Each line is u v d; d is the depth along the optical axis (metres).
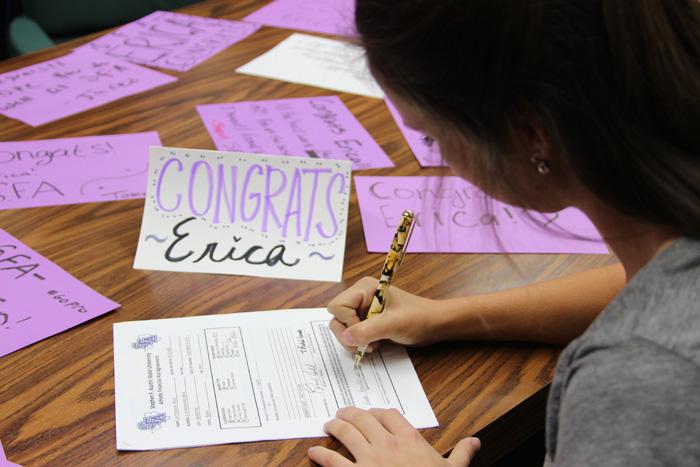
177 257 1.00
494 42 0.56
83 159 1.20
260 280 0.98
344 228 1.03
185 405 0.78
